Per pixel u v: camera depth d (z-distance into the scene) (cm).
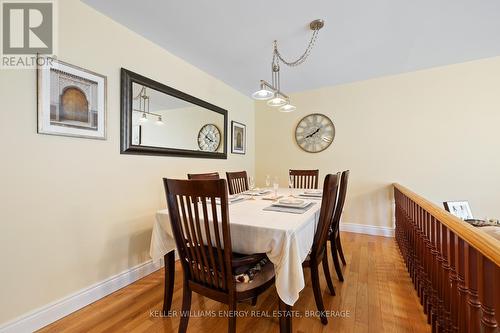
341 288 188
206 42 226
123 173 197
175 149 250
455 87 282
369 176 329
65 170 158
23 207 138
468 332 94
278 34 212
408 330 140
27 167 140
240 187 287
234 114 362
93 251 174
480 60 270
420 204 156
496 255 66
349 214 342
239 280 117
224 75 310
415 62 275
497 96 264
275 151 398
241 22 194
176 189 121
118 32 192
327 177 141
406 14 184
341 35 214
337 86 347
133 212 205
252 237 124
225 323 148
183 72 262
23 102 139
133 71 204
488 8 177
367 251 265
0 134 130
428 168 297
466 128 278
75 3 163
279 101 241
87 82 170
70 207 161
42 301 146
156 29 203
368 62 273
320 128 360
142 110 212
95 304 169
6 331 130
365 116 330
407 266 219
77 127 163
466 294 97
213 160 315
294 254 117
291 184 303
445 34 214
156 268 224
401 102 309
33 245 142
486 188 271
